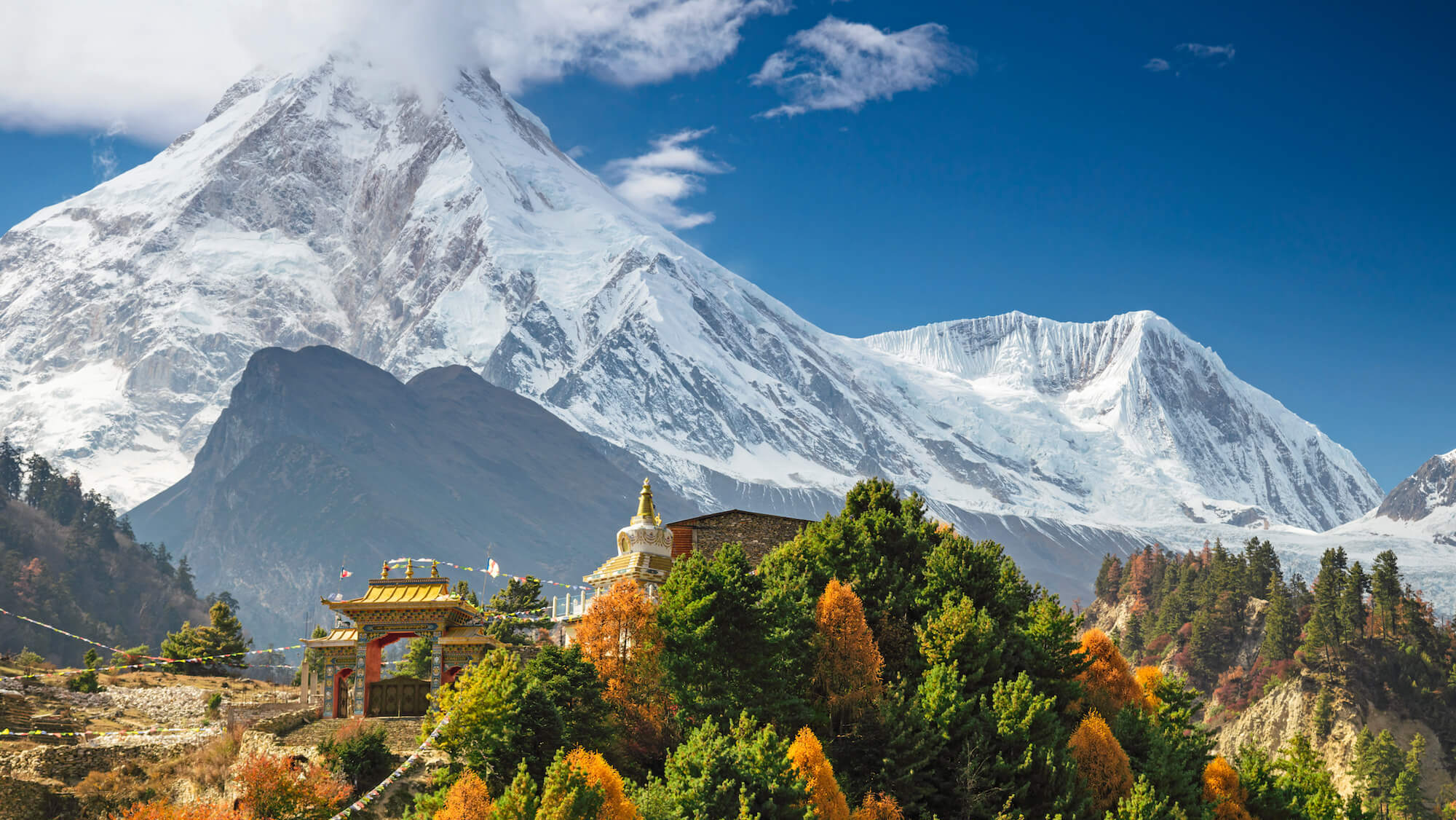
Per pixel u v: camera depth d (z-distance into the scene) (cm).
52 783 8156
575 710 7338
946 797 7606
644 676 7894
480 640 8525
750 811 6388
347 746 7325
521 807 6025
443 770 6981
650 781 6788
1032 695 8256
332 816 6850
